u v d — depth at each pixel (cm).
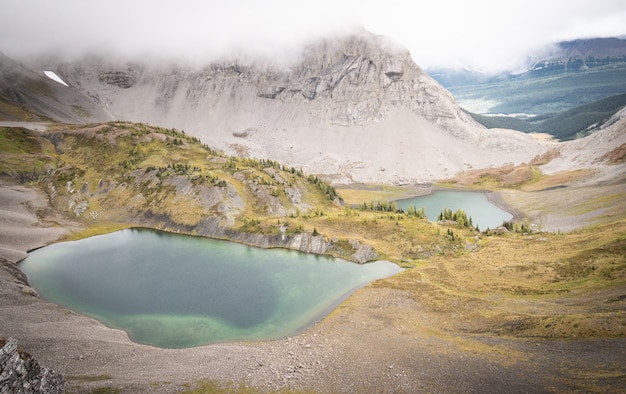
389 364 6028
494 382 5084
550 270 9500
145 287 10756
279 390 5378
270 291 10444
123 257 13438
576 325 6075
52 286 10781
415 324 7688
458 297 8788
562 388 4612
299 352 6781
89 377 5597
